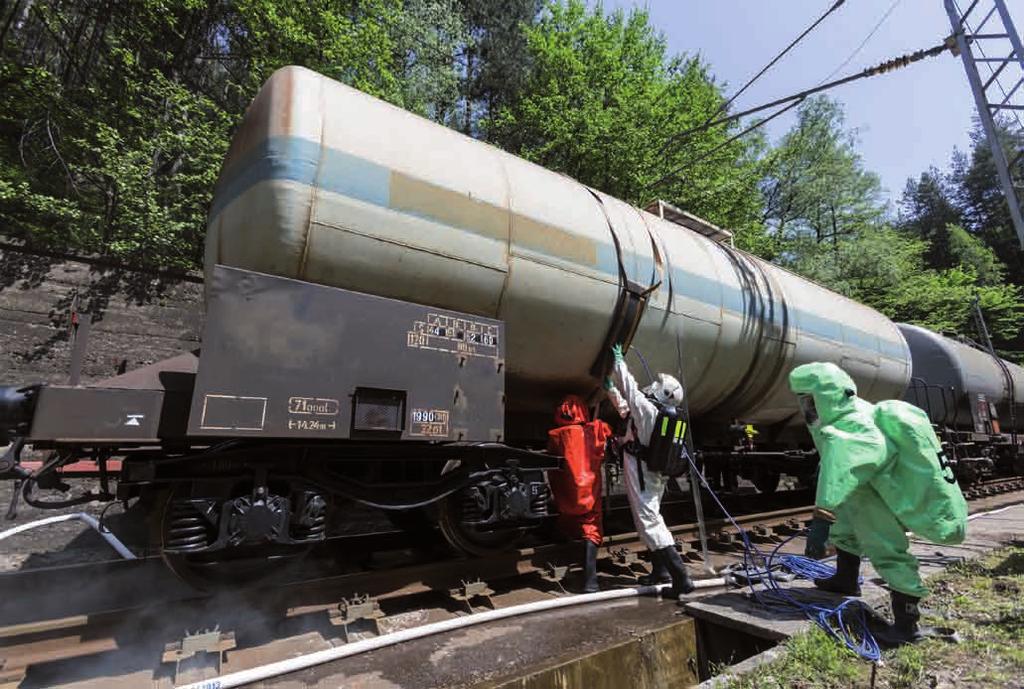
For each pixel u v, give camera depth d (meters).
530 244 3.84
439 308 3.37
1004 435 12.31
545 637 3.02
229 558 3.02
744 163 18.14
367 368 2.89
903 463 2.98
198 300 7.47
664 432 3.88
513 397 4.32
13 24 11.75
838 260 21.67
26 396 2.50
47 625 2.47
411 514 4.41
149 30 10.99
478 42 17.81
